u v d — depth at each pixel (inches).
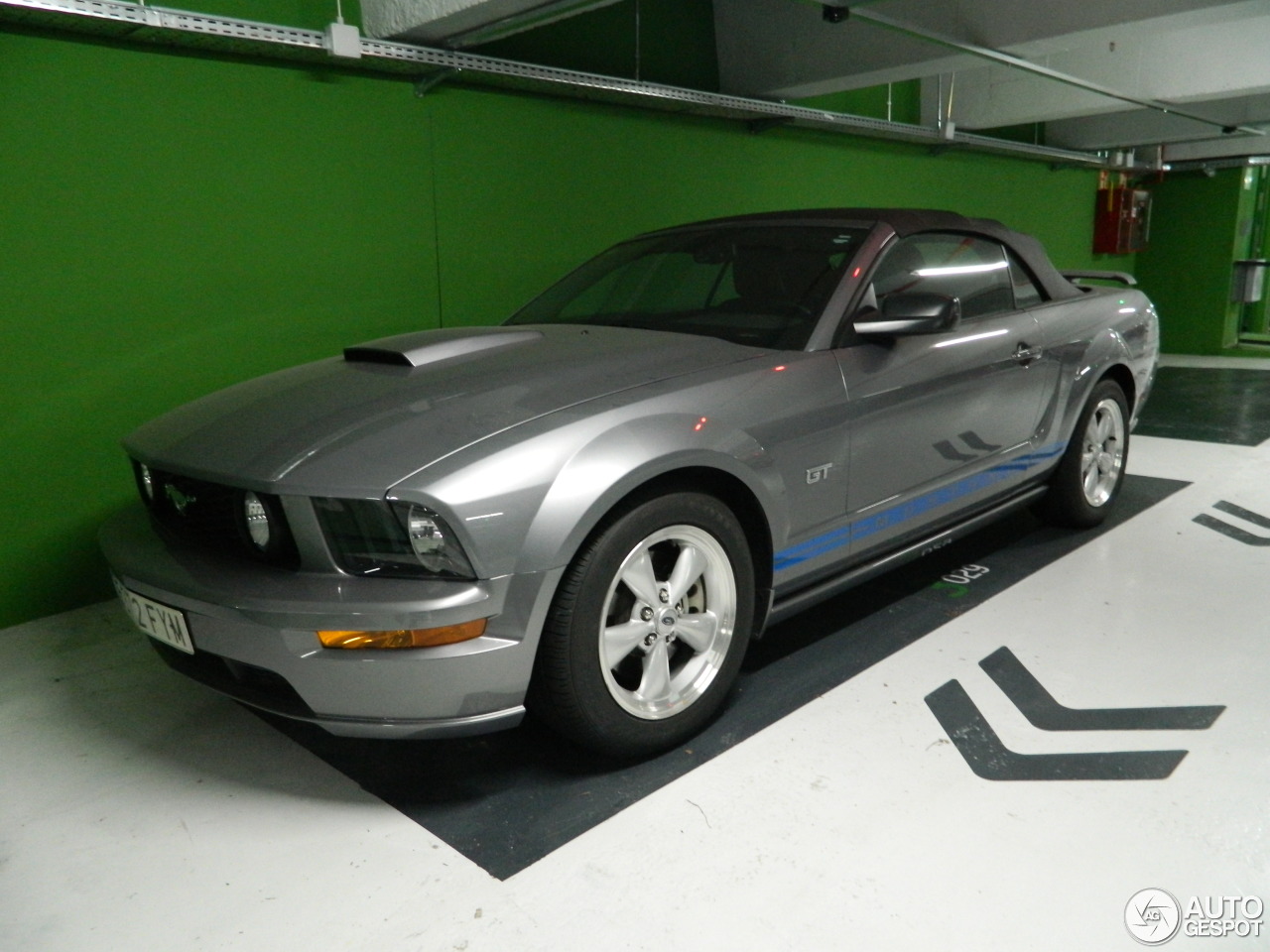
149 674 107.3
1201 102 292.5
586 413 75.7
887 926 62.0
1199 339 408.8
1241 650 103.3
